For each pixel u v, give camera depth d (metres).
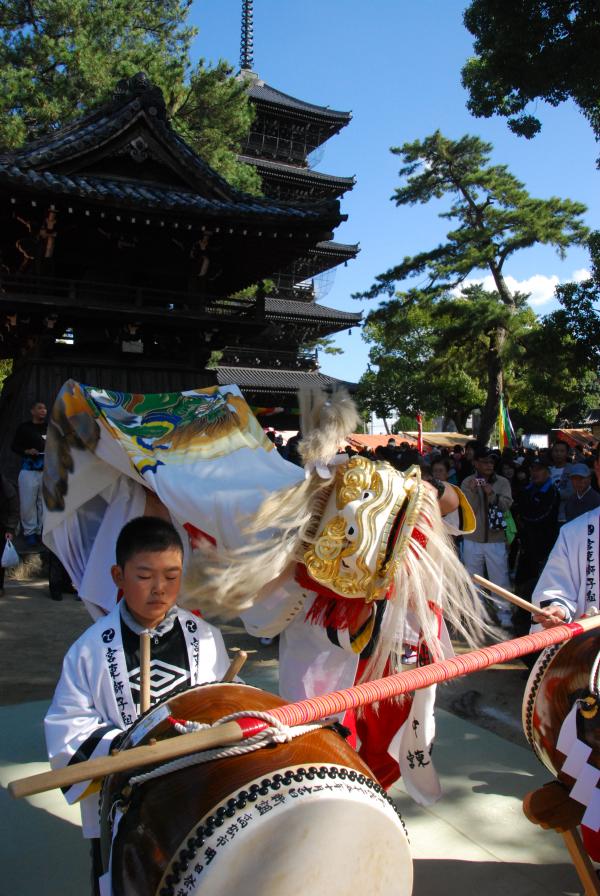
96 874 1.89
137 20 19.17
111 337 11.94
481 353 28.78
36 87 16.45
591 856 2.53
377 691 1.73
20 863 2.77
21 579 8.26
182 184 12.01
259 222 11.26
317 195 30.80
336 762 1.55
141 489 3.82
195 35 19.92
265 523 2.63
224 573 2.60
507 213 25.89
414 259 26.88
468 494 6.59
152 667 1.94
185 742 1.45
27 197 10.20
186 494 3.19
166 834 1.43
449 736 3.95
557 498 6.27
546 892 2.58
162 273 12.88
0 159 10.73
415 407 37.22
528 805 2.29
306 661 2.77
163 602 1.91
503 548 6.55
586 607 2.71
